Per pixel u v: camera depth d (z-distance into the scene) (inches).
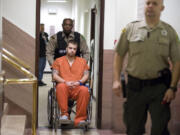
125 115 110.3
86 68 174.9
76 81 169.2
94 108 235.9
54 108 174.7
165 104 103.7
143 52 103.9
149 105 106.6
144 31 104.0
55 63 173.8
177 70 104.0
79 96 163.9
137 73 105.3
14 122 155.6
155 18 102.7
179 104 156.2
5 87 170.4
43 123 191.9
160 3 102.4
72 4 475.2
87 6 331.6
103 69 179.8
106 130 180.1
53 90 167.9
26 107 173.6
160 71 103.5
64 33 186.2
